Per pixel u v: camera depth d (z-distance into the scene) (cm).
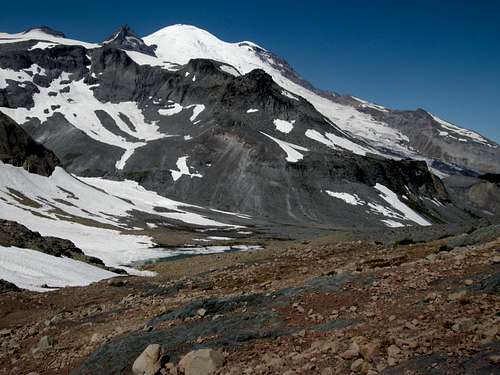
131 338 1845
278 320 1800
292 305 1920
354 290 1948
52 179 14500
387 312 1620
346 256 3494
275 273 3177
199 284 3241
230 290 2803
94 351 1855
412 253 2812
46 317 2998
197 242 11469
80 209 13462
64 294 3753
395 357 1226
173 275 5372
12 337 2512
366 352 1267
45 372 1834
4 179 12738
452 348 1204
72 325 2547
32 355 2095
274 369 1350
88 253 8369
